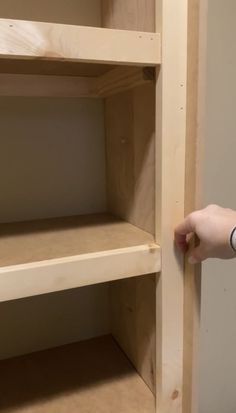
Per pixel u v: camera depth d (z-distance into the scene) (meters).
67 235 0.64
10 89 0.70
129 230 0.66
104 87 0.72
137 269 0.55
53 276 0.50
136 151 0.66
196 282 0.58
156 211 0.56
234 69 0.90
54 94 0.74
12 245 0.59
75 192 0.82
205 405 1.11
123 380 0.72
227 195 0.97
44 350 0.83
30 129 0.76
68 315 0.85
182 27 0.50
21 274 0.48
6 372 0.75
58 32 0.44
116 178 0.78
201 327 1.03
